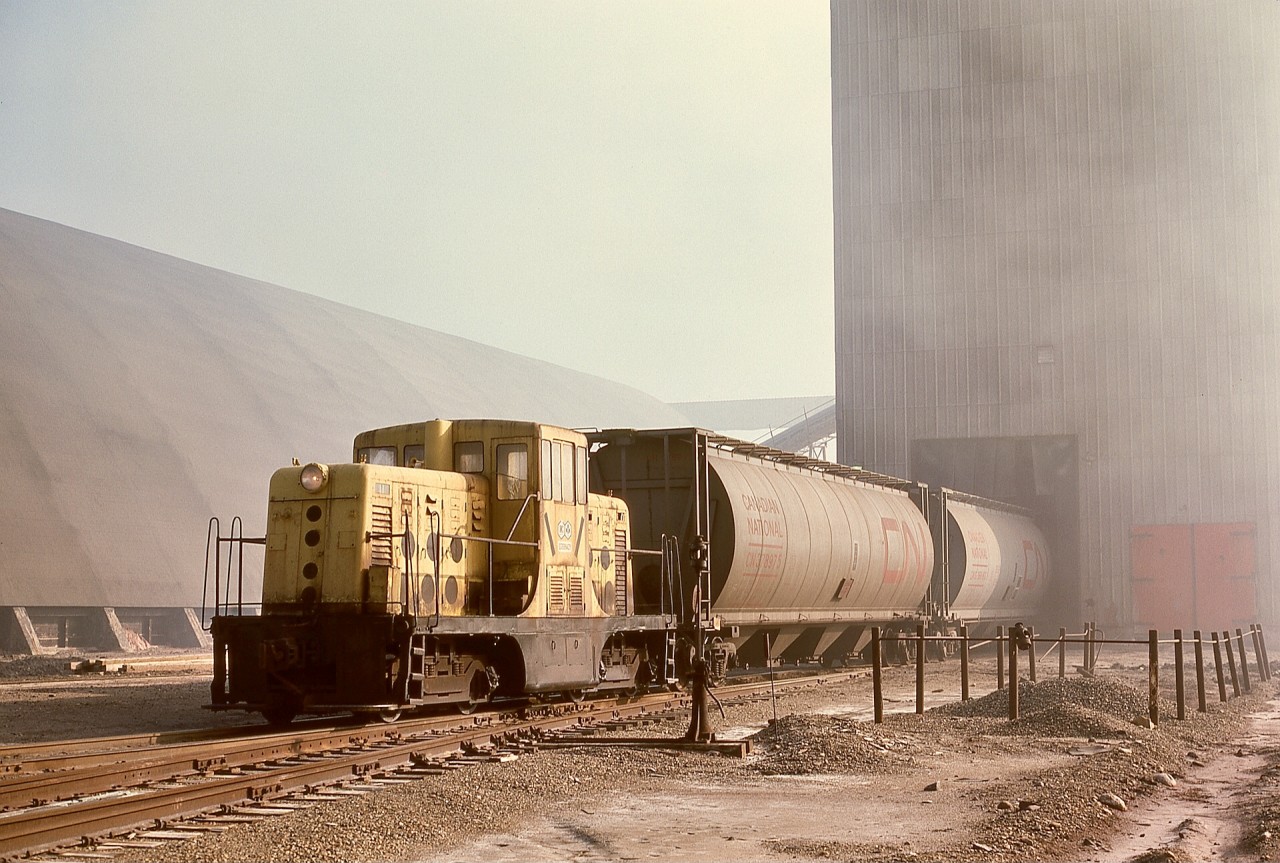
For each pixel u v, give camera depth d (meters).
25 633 44.53
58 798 11.32
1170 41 53.09
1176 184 52.62
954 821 11.55
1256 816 11.57
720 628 25.05
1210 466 51.28
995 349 54.12
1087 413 52.91
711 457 26.11
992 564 42.09
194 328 77.62
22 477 51.69
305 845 9.84
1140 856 9.88
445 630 17.11
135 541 53.34
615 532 22.86
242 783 11.67
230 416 69.94
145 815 10.58
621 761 14.87
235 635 17.20
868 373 55.56
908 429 54.84
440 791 12.16
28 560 47.47
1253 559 50.19
